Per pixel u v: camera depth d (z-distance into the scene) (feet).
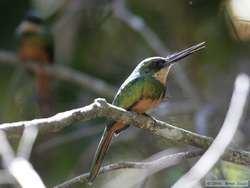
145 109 24.14
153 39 37.99
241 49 37.70
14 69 45.19
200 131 33.50
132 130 37.11
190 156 20.68
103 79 41.22
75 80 40.47
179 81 36.65
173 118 36.04
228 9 36.35
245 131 31.60
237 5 34.53
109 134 20.98
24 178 10.39
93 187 33.63
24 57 44.14
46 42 44.62
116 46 41.45
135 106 23.94
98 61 41.81
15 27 44.42
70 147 38.47
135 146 36.83
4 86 43.27
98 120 39.68
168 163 21.33
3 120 40.73
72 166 37.88
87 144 38.58
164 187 31.45
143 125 20.34
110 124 20.90
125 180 31.83
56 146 38.45
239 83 17.85
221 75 38.37
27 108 41.68
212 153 15.60
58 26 42.88
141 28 38.27
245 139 31.04
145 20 40.91
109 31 41.60
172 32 40.01
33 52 44.06
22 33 44.68
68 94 41.73
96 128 37.86
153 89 24.14
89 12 41.91
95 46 41.78
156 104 24.56
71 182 20.20
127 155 36.68
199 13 38.63
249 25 35.14
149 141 36.68
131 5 41.34
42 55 44.29
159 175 31.65
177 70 36.83
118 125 20.80
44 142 38.75
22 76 44.06
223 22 37.70
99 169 20.57
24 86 43.62
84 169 36.68
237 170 24.91
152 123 20.26
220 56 38.29
